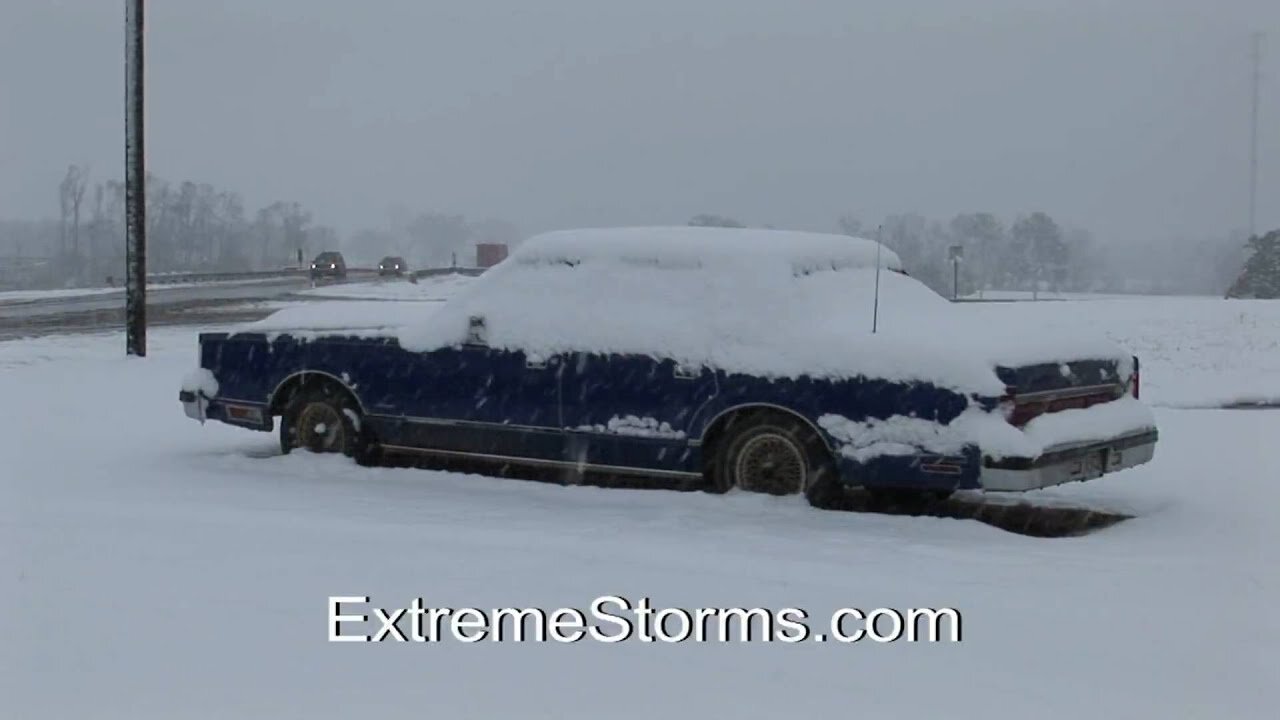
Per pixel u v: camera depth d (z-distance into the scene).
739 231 9.11
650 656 5.44
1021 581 6.59
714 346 8.38
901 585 6.47
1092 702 5.00
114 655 5.42
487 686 5.10
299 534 7.41
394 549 7.05
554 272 9.10
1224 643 5.67
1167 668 5.37
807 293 8.53
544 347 8.88
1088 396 8.24
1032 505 8.98
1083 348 8.26
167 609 6.01
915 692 5.08
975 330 8.11
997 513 8.76
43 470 9.77
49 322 28.03
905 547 7.28
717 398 8.35
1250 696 5.07
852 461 7.93
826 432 8.02
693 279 8.66
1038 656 5.50
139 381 16.19
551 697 4.98
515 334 9.00
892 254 9.73
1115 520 8.58
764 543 7.32
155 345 21.61
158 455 10.58
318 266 59.59
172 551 7.02
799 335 8.20
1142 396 16.14
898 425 7.80
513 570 6.63
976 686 5.15
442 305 9.84
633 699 4.97
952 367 7.68
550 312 8.95
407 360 9.43
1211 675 5.30
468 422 9.19
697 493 8.51
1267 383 16.95
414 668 5.29
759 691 5.07
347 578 6.49
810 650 5.53
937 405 7.70
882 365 7.87
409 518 7.96
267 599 6.15
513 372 9.00
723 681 5.17
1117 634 5.77
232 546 7.12
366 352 9.59
